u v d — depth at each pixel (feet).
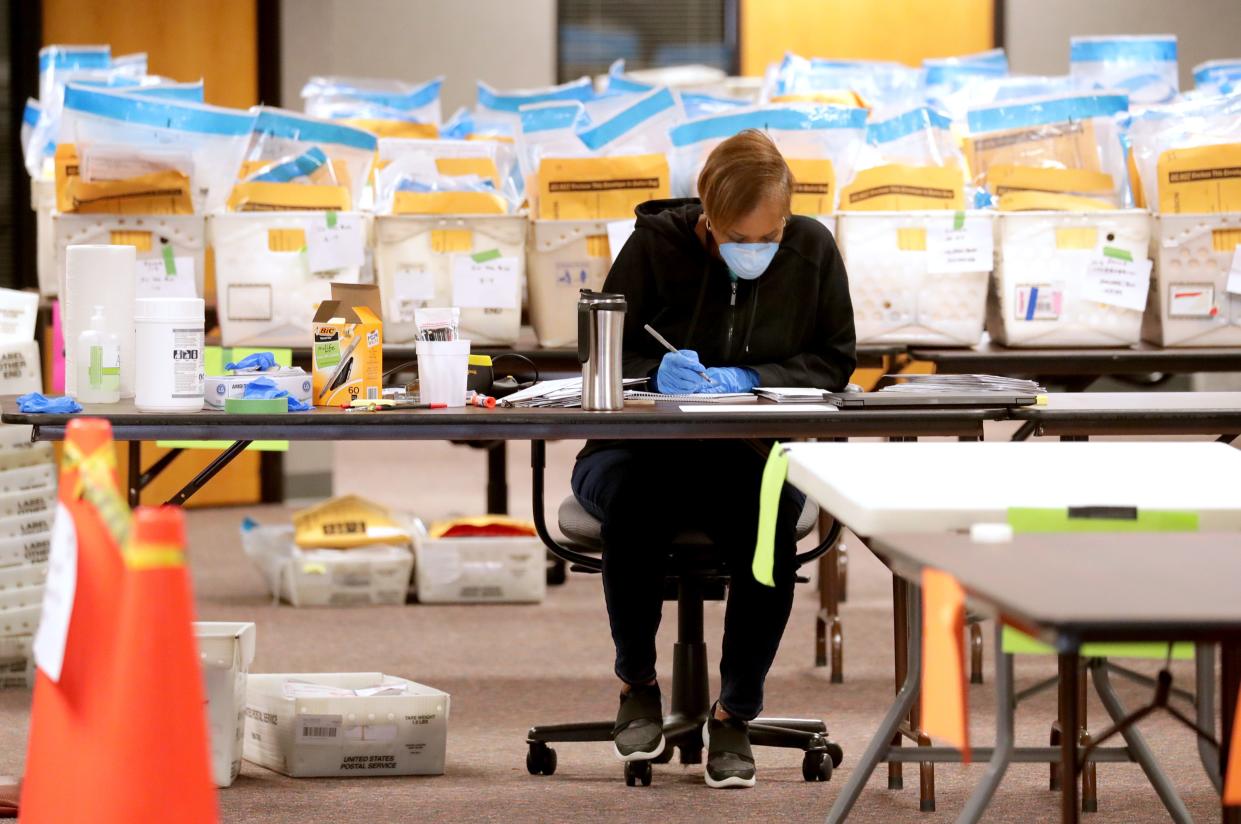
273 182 40.86
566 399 28.30
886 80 48.49
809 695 37.78
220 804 28.53
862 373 47.62
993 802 29.19
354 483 80.48
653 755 29.66
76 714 17.11
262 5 72.02
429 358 27.73
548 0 99.81
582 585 54.08
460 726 35.04
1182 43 97.60
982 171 42.52
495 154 44.34
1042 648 16.98
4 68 69.41
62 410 26.32
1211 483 19.92
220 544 60.95
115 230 39.19
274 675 32.63
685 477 29.09
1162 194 40.34
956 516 18.12
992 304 42.39
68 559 17.31
